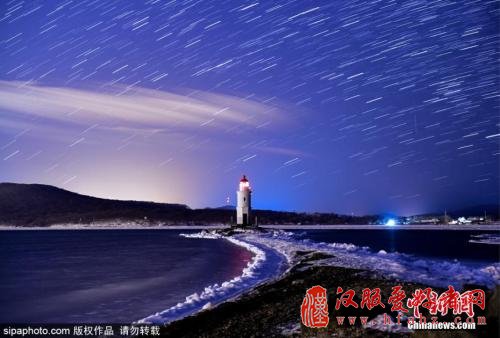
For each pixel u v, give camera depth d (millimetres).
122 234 120750
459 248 59750
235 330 14500
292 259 35312
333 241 75688
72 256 50938
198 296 21000
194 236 93062
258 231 85688
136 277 30531
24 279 31000
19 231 161125
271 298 19094
